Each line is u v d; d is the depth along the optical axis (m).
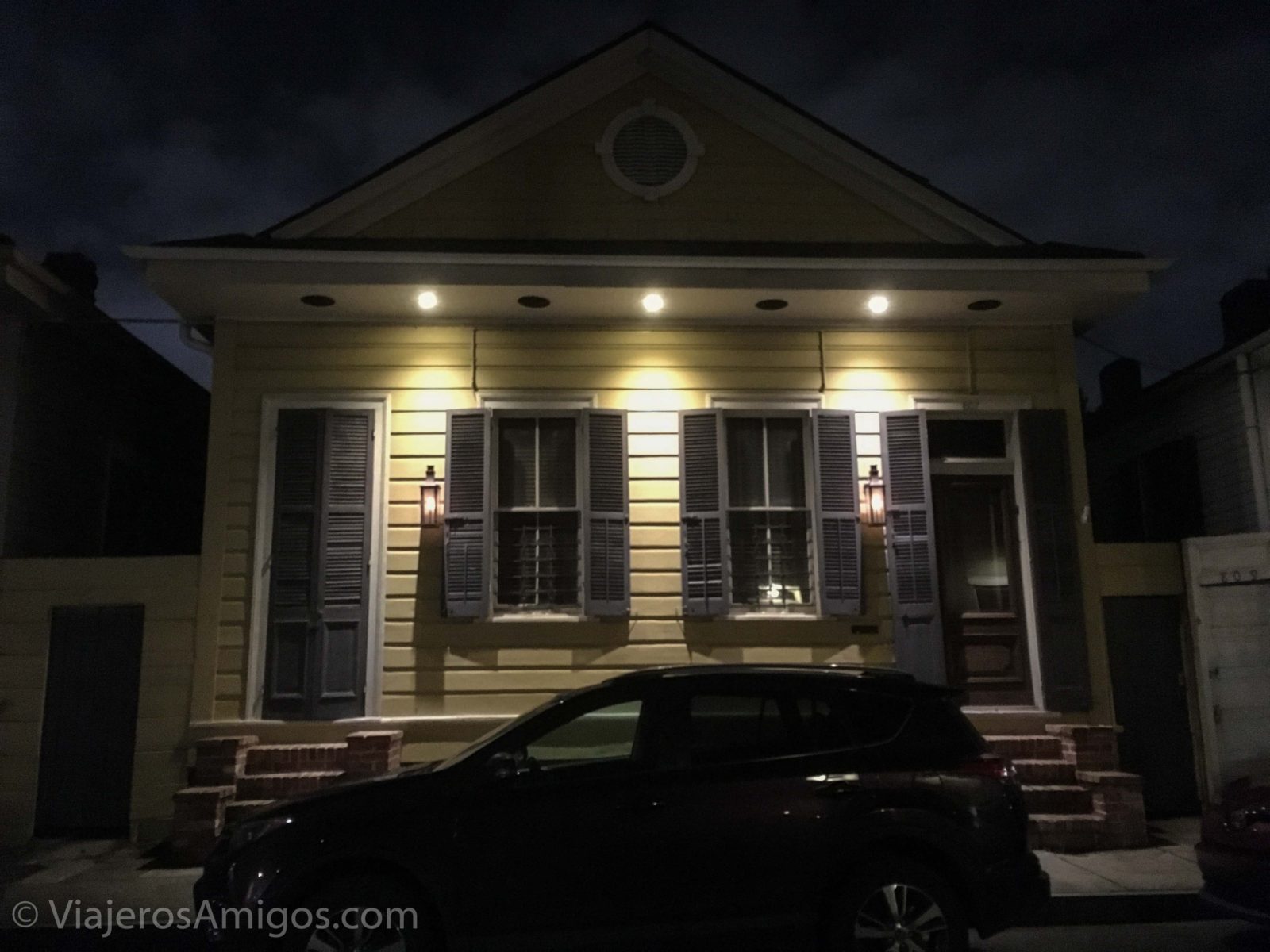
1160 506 12.68
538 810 4.99
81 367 10.59
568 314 9.35
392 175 9.45
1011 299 9.21
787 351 9.58
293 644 8.76
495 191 9.59
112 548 11.27
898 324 9.69
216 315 9.26
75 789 8.72
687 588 9.02
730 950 4.96
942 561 9.48
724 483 9.19
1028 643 9.31
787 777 5.12
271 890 4.80
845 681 5.43
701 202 9.71
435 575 8.98
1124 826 8.06
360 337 9.34
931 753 5.25
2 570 8.92
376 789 5.09
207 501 8.96
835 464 9.27
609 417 9.24
